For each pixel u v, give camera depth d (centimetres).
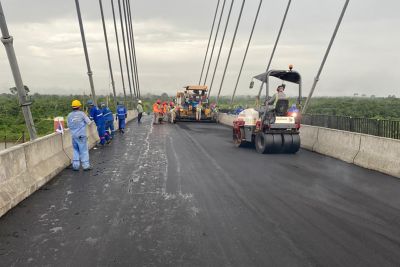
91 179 860
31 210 618
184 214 598
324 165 1071
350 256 445
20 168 717
